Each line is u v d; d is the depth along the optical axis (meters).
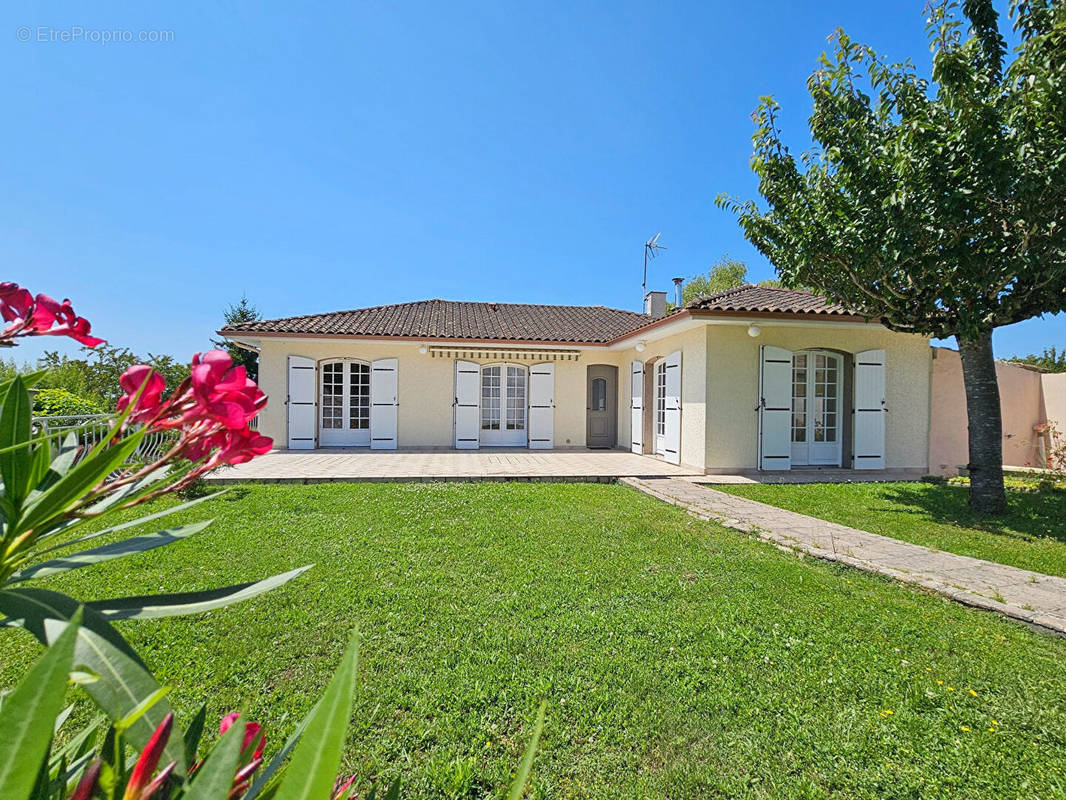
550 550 4.90
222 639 3.07
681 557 4.73
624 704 2.49
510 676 2.71
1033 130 5.01
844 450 10.16
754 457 9.58
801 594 3.90
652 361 12.16
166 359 10.34
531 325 15.23
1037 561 4.81
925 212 5.40
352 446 13.58
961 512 6.71
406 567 4.36
